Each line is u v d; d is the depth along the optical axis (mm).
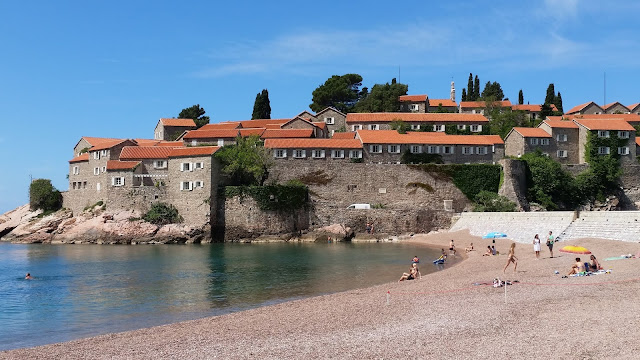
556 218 78438
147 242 108625
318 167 121000
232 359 25000
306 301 42219
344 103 190125
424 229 113000
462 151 127312
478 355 23375
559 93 199125
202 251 92062
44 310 44125
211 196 110438
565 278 43562
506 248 77812
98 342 30359
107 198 113625
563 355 22641
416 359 23422
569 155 134000
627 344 23594
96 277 62438
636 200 129000
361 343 26656
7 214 139125
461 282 46312
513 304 33906
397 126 145000
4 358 27281
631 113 177375
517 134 134250
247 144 119875
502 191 119875
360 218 113438
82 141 146500
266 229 111438
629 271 43375
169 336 30969
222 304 44469
